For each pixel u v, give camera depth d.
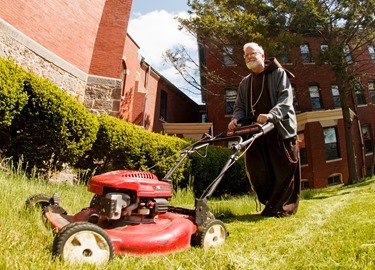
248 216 5.22
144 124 17.34
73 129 7.08
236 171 12.57
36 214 3.06
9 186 4.19
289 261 2.21
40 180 5.90
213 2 15.29
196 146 3.88
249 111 5.42
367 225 3.33
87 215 2.84
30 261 1.92
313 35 22.45
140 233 2.57
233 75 21.05
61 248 1.96
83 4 12.37
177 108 24.41
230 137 3.99
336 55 14.80
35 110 6.70
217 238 3.05
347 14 14.98
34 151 6.90
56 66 10.84
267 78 5.18
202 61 23.31
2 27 8.83
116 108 12.34
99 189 2.60
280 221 4.44
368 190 9.34
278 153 5.08
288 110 4.83
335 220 3.95
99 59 12.77
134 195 2.67
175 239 2.62
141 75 19.36
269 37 15.12
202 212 3.06
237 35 14.92
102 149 8.23
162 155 9.32
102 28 13.20
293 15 15.13
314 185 19.86
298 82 22.39
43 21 10.42
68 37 11.55
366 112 23.80
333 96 23.08
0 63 5.80
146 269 2.05
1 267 1.77
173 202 7.85
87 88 12.26
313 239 2.89
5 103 5.93
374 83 24.39
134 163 8.63
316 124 20.77
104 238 2.12
